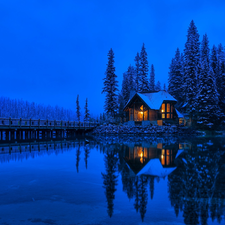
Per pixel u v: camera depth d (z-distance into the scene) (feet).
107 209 19.81
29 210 19.71
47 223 17.13
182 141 91.45
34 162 44.65
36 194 24.07
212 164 40.34
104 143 87.04
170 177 30.94
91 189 25.85
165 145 75.61
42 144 86.53
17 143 91.20
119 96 229.86
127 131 128.06
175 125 138.62
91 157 50.62
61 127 122.62
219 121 153.28
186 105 162.61
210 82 142.51
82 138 121.60
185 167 37.81
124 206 20.45
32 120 110.01
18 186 27.22
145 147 69.92
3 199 22.53
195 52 152.66
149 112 143.84
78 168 38.29
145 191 24.81
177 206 20.30
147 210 19.45
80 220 17.66
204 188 25.64
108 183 28.30
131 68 209.97
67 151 62.34
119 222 17.24
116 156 51.55
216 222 17.02
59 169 37.40
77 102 238.48
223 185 26.81
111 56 166.50
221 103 160.86
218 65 182.60
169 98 148.36
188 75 147.74
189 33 159.33
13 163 43.65
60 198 22.79
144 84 183.11
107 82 165.07
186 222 17.11
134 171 35.27
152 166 38.91
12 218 18.07
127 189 25.68
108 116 163.94
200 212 18.93
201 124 141.38
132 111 150.82
